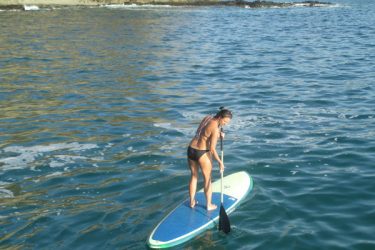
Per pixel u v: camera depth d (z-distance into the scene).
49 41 28.95
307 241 6.68
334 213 7.49
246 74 19.52
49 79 18.16
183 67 21.20
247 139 11.27
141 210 7.76
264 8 62.09
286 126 12.23
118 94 15.95
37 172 9.40
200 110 13.96
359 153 10.14
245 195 8.17
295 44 28.98
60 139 11.33
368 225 7.09
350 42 29.55
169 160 9.95
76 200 8.17
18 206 7.98
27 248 6.69
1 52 24.38
